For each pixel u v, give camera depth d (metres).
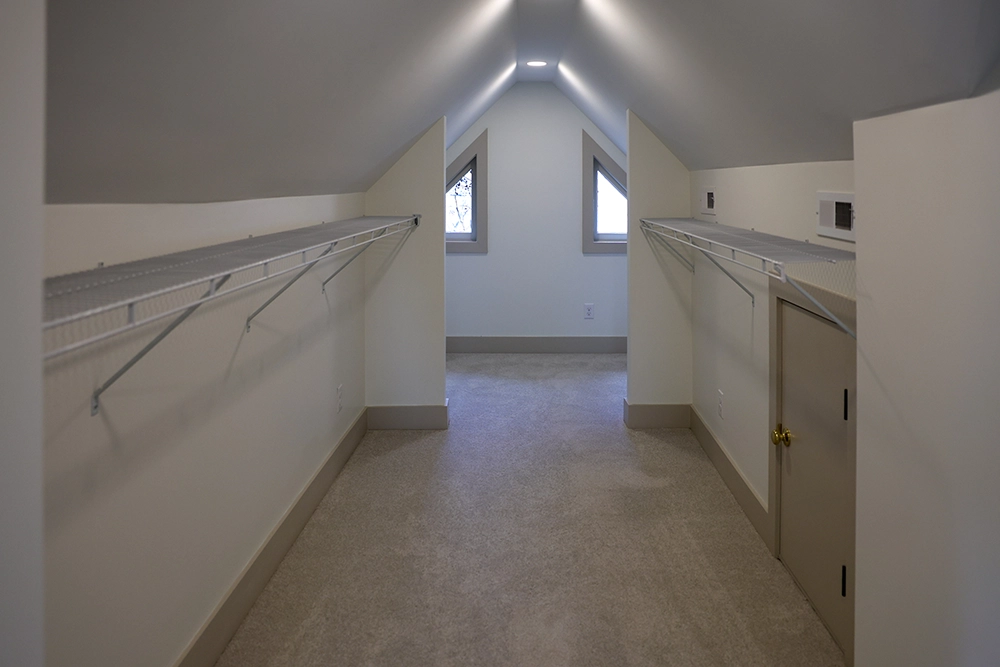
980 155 1.25
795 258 2.04
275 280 2.79
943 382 1.38
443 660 2.23
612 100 4.67
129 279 1.40
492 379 5.91
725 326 3.68
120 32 1.11
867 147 1.71
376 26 2.06
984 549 1.26
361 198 4.41
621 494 3.54
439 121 4.45
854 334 1.81
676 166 4.47
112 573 1.64
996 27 1.16
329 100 2.30
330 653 2.27
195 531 2.09
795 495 2.66
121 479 1.67
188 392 2.03
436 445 4.31
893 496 1.61
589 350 6.90
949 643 1.38
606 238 6.97
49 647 1.41
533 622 2.44
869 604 1.75
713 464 3.93
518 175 6.72
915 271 1.49
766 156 2.89
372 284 4.55
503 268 6.84
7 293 0.68
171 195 1.94
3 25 0.66
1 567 0.68
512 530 3.15
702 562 2.85
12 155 0.67
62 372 1.44
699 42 2.33
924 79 1.41
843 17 1.48
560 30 4.05
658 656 2.24
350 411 4.21
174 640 1.96
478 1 2.79
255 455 2.60
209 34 1.33
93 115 1.28
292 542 3.02
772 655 2.24
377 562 2.87
